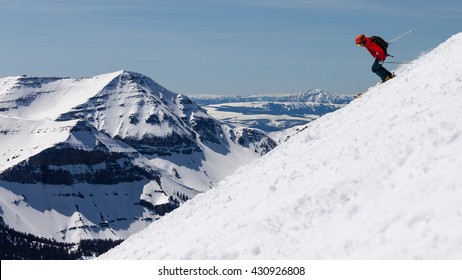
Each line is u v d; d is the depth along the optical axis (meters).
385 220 10.08
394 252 8.90
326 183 14.27
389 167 12.32
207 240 16.84
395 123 15.34
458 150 10.62
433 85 17.34
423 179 10.55
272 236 13.19
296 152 21.20
